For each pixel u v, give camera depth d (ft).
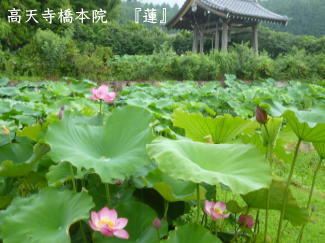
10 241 3.83
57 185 5.55
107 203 5.28
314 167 14.07
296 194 11.10
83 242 4.99
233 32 66.08
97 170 4.11
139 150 4.52
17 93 20.22
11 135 8.32
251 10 61.36
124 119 5.05
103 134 4.94
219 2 60.49
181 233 4.09
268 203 4.89
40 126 6.81
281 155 6.23
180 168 3.80
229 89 31.17
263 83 39.73
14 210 4.17
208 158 4.33
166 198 4.91
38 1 72.13
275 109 5.47
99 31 69.26
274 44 83.15
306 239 8.04
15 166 4.93
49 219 4.12
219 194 9.99
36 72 39.81
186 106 17.31
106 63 42.86
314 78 48.14
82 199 4.14
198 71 45.32
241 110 22.06
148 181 4.92
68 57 40.45
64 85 23.71
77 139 4.65
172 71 44.78
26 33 65.00
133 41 71.31
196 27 64.80
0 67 38.32
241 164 4.19
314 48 81.71
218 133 5.82
